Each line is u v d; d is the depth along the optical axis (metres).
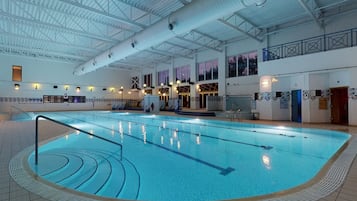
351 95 7.88
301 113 9.37
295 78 9.72
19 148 4.62
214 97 14.51
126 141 6.87
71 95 21.17
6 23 10.80
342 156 3.75
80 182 3.38
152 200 2.96
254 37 12.09
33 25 10.85
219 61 15.28
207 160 4.78
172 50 17.50
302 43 10.81
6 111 17.66
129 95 25.34
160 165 4.44
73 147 5.82
